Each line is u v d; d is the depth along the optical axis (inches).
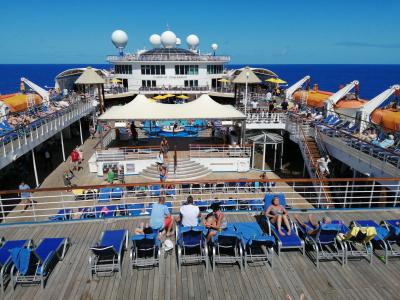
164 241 358.6
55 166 995.3
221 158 929.5
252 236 333.7
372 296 290.4
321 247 338.0
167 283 303.9
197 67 1956.2
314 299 286.0
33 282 304.3
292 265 331.0
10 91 4362.7
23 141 778.2
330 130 864.3
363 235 332.8
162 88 1915.6
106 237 342.0
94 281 306.8
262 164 1027.9
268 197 426.6
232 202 595.8
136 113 930.1
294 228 365.4
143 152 957.2
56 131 961.5
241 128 979.3
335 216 437.7
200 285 301.6
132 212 589.0
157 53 2053.4
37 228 402.9
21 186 717.3
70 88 1983.3
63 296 288.0
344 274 319.0
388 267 330.3
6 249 320.2
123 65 1972.2
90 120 1445.6
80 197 685.3
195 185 755.4
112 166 896.9
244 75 1131.9
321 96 1309.1
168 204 580.7
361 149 712.4
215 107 979.3
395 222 382.0
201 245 327.0
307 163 816.9
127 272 318.7
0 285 295.9
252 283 304.8
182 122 1368.1
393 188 581.3
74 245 365.7
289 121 1019.3
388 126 814.5
